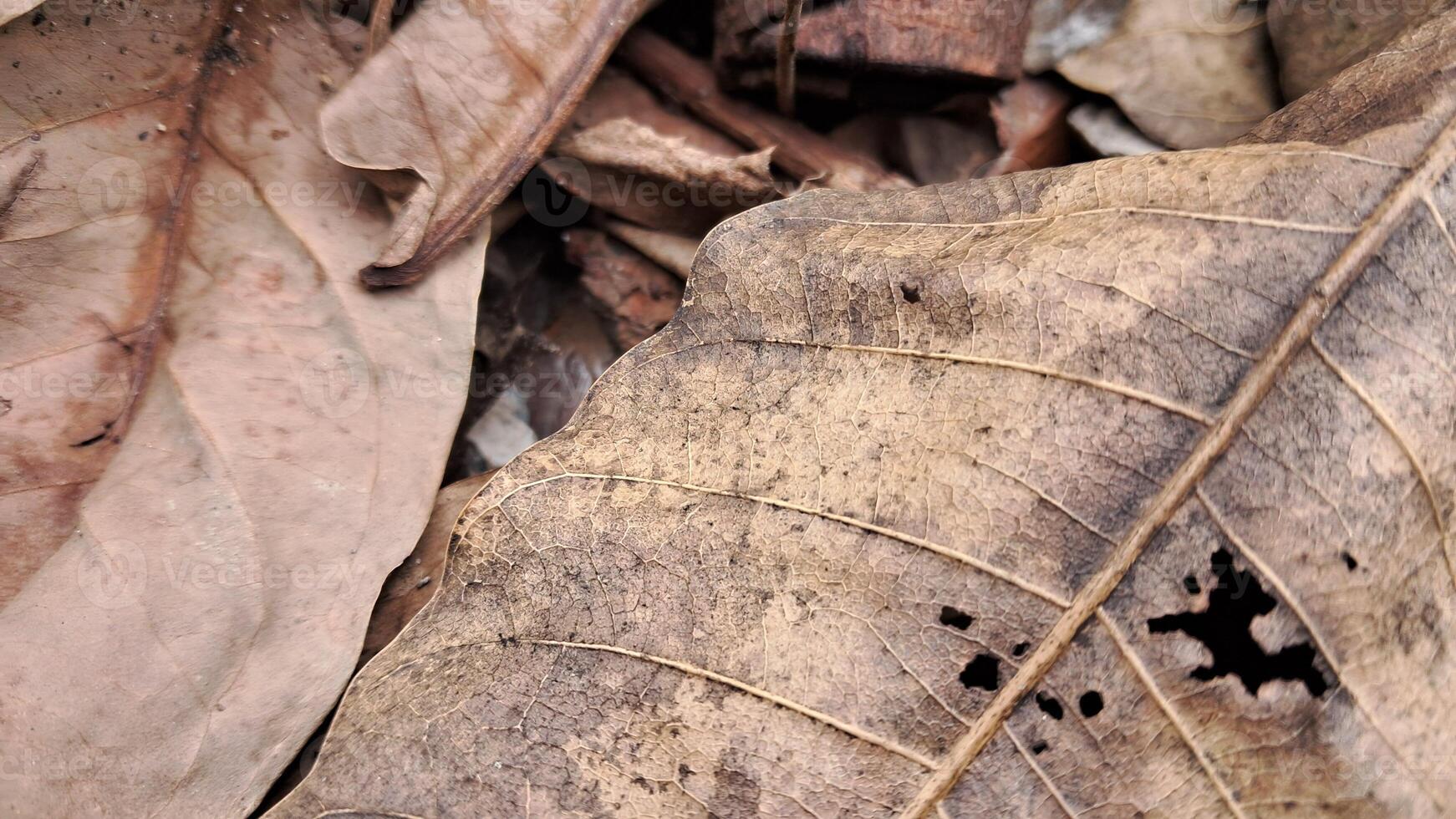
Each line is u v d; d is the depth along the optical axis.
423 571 0.37
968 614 0.34
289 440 0.36
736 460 0.35
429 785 0.34
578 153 0.39
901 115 0.40
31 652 0.35
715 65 0.39
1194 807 0.33
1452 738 0.33
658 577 0.35
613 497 0.35
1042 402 0.34
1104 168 0.35
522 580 0.35
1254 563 0.33
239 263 0.37
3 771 0.35
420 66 0.37
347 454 0.36
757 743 0.34
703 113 0.39
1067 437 0.34
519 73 0.37
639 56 0.39
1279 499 0.33
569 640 0.35
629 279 0.40
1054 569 0.34
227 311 0.37
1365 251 0.34
